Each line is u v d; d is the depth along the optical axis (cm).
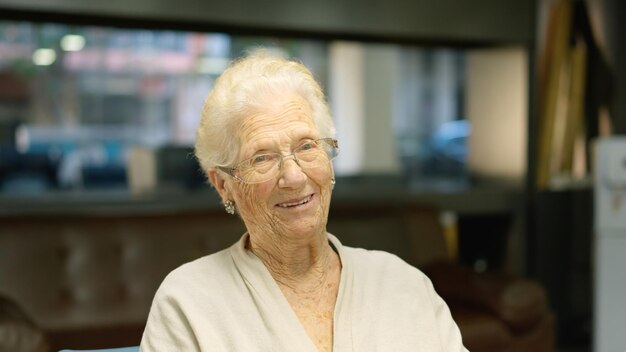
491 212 363
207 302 116
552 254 366
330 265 126
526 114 361
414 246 326
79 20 295
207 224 299
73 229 281
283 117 115
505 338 271
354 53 561
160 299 117
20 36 433
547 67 365
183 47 464
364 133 570
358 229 322
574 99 364
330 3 317
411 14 334
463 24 345
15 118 440
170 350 113
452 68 561
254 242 122
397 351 117
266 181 114
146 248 286
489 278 284
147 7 284
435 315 127
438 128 566
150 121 480
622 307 302
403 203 343
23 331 206
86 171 434
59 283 269
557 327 368
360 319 120
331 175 120
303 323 119
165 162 339
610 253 302
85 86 461
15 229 272
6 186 402
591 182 372
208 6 295
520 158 366
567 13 357
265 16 306
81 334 260
